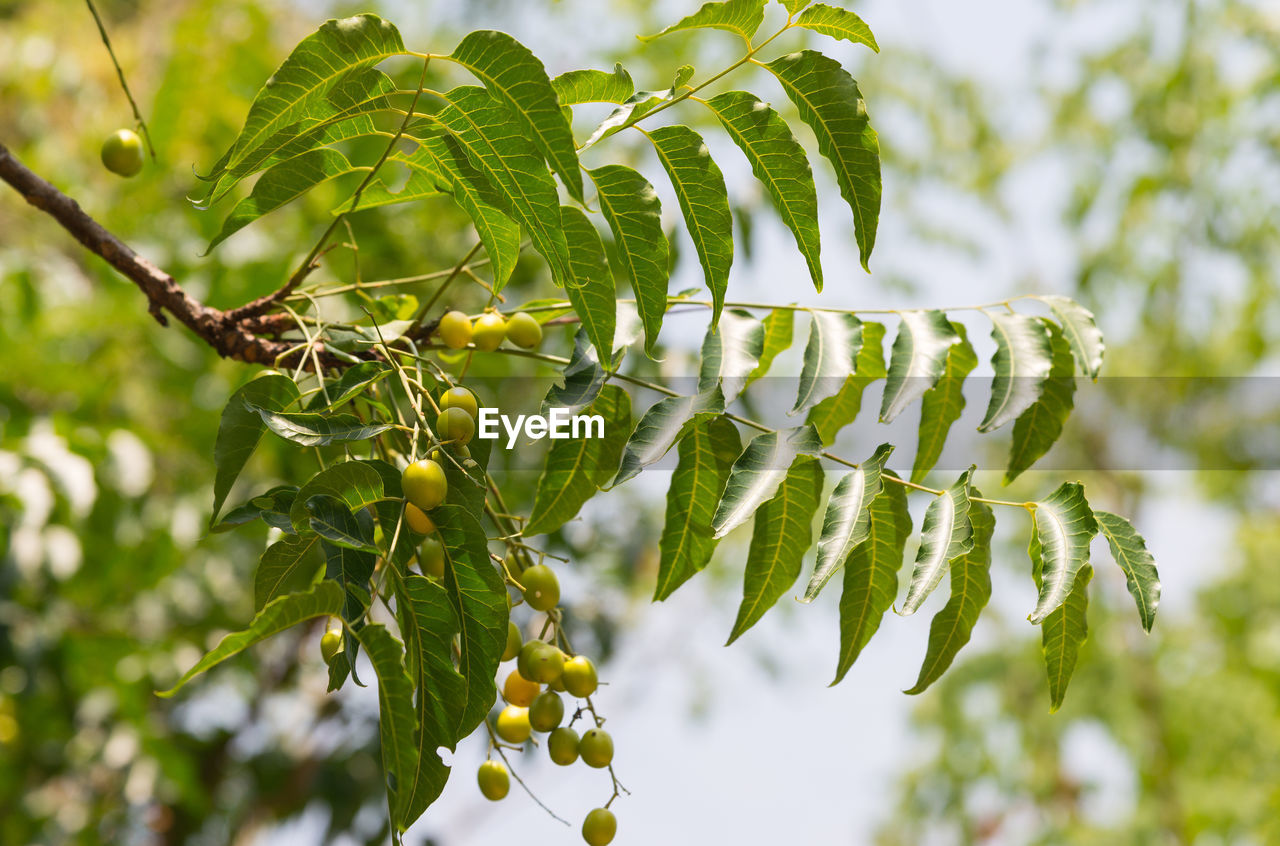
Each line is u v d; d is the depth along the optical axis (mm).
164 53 4766
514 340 1443
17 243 3945
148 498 3457
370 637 963
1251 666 7680
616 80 1192
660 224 1197
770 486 1231
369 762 3775
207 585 3879
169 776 3496
